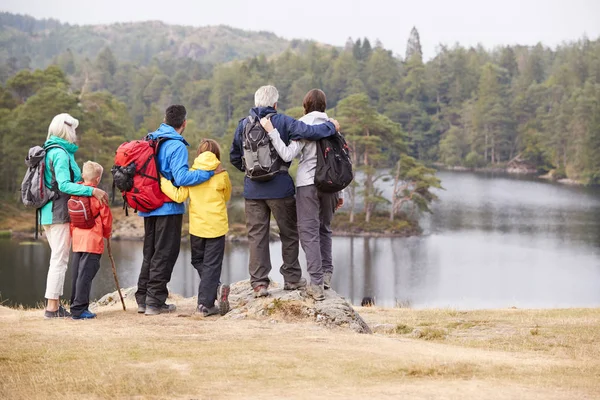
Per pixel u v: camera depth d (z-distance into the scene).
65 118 9.09
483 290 53.94
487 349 9.98
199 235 9.26
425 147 193.12
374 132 104.44
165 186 9.02
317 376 7.01
